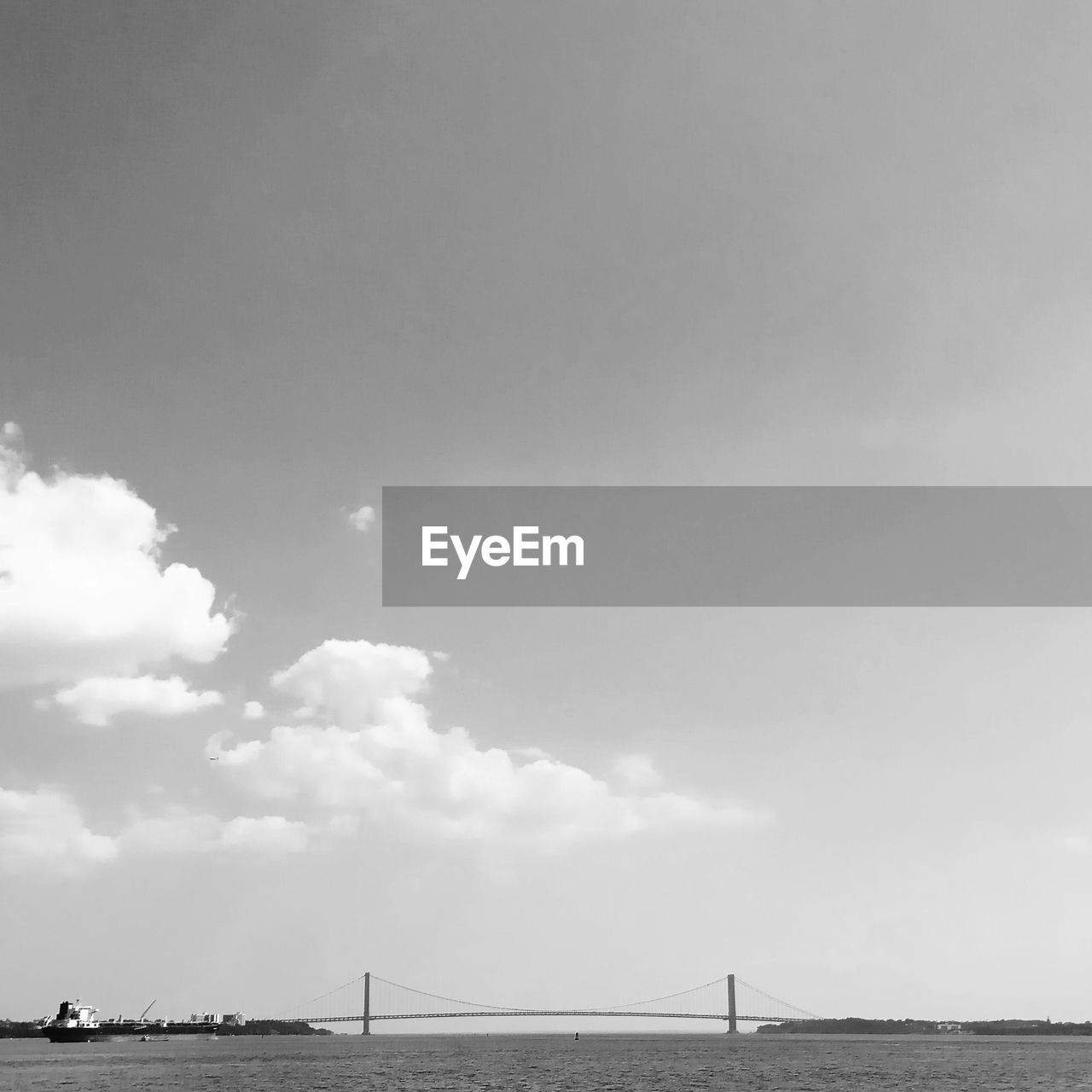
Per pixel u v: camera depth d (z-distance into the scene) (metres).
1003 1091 132.75
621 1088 138.88
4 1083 141.75
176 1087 136.75
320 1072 167.25
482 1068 177.25
